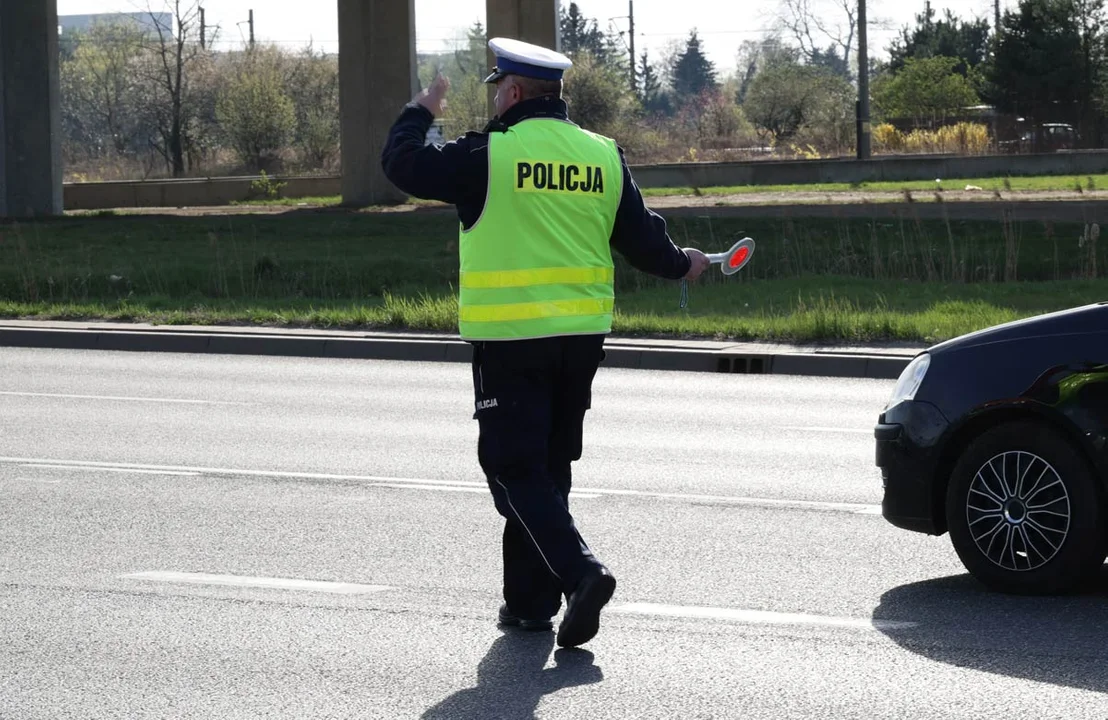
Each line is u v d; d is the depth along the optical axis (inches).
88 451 874.8
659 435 941.2
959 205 2551.7
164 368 1330.0
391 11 3499.0
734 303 1638.8
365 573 568.7
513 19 3408.0
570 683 427.2
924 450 549.6
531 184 441.4
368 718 397.4
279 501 717.9
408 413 1038.4
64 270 2032.5
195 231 2674.7
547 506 440.5
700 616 502.9
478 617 502.0
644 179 3659.0
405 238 2455.7
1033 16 4970.5
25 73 3408.0
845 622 494.3
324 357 1428.4
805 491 745.6
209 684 428.1
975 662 445.4
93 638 478.0
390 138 446.9
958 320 1405.0
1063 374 522.0
